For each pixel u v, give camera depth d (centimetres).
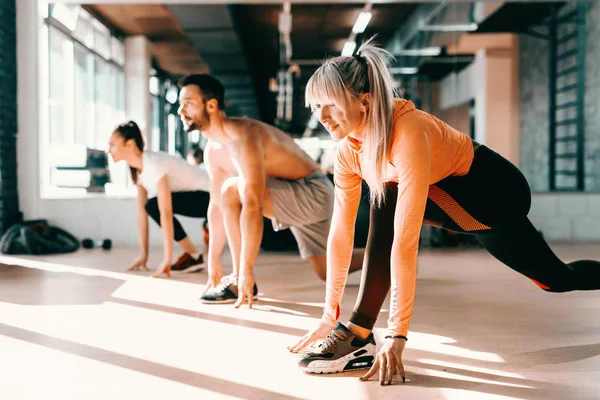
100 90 704
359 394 132
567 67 606
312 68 747
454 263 412
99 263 402
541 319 218
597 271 177
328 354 148
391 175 145
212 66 883
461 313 230
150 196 358
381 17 687
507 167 162
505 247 170
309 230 271
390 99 136
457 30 632
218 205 264
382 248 150
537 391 134
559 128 611
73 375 145
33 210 538
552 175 611
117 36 743
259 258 449
